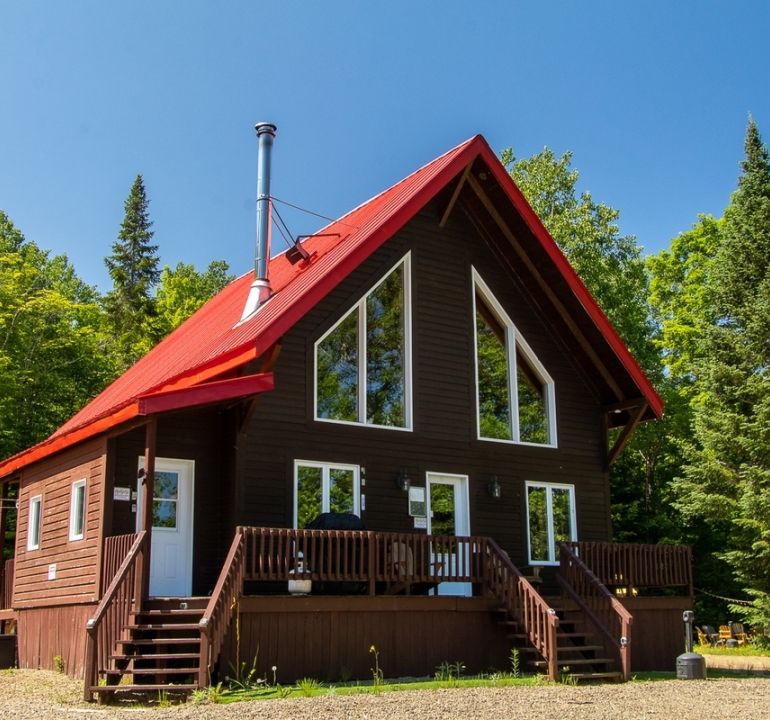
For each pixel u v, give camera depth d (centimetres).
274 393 1752
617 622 1692
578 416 2223
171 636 1389
